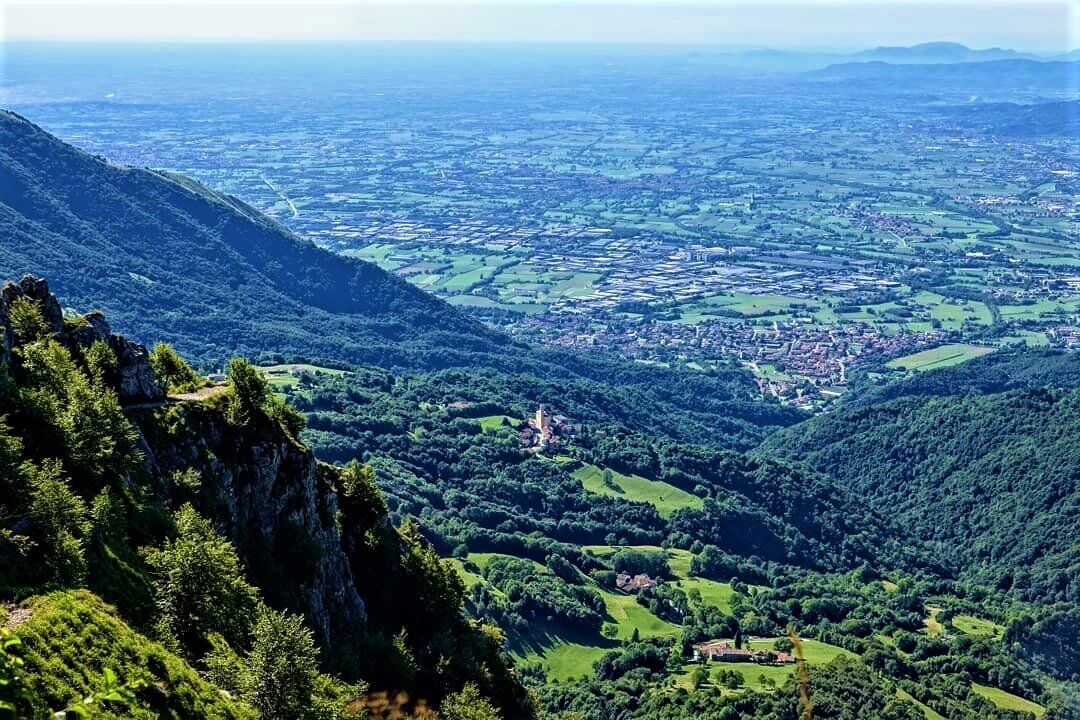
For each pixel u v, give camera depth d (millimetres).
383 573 102312
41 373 77000
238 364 92312
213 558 67938
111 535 66625
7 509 60500
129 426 76625
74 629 54875
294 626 65500
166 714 54688
